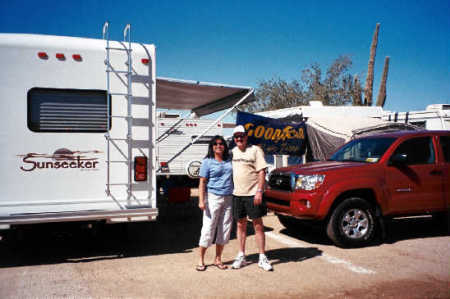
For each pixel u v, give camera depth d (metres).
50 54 5.55
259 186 5.22
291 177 6.61
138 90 5.90
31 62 5.48
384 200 6.50
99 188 5.67
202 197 5.18
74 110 5.62
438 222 7.72
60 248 6.63
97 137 5.69
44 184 5.45
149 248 6.60
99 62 5.76
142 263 5.70
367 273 5.15
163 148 12.00
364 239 6.43
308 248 6.47
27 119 5.42
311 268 5.38
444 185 6.90
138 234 7.68
